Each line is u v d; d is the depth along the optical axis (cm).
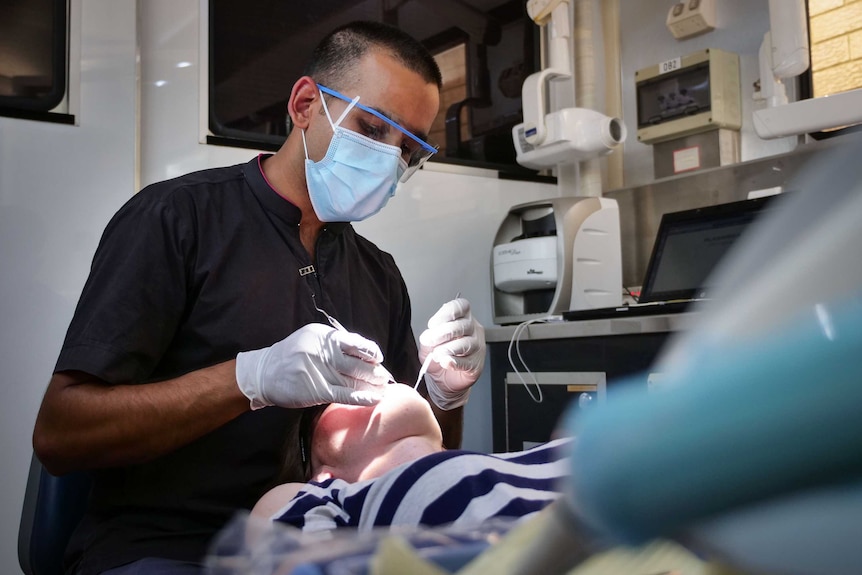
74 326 143
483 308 328
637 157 361
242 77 278
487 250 331
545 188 353
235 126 276
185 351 157
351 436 152
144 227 152
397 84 169
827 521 22
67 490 157
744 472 22
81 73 245
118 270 147
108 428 134
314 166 169
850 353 20
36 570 154
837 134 264
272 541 57
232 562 58
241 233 163
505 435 286
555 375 264
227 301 157
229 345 157
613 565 32
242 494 152
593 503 26
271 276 162
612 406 26
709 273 255
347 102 169
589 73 350
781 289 22
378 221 302
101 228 244
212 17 271
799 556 23
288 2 288
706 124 310
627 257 337
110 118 248
